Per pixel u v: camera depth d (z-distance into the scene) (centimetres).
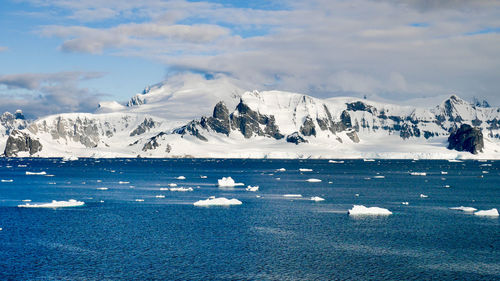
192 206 14050
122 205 14325
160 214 12556
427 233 10144
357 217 12044
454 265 7938
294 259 8256
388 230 10456
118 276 7388
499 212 13212
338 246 9081
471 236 9888
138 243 9319
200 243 9325
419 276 7400
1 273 7512
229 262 8081
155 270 7669
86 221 11519
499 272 7594
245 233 10169
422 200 15800
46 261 8131
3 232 10256
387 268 7775
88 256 8438
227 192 18425
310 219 11794
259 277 7344
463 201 15588
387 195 17338
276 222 11375
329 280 7219
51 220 11650
